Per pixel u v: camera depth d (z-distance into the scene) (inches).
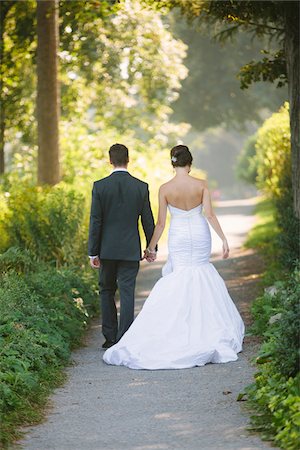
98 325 608.1
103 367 470.0
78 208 739.4
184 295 482.3
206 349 464.1
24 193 757.3
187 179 500.7
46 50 972.6
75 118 1579.7
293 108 666.2
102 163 1354.6
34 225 701.9
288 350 360.8
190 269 490.6
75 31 1277.1
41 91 976.9
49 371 438.9
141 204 514.6
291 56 660.7
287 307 374.0
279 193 988.6
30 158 1441.9
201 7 735.7
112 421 357.7
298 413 316.2
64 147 1381.6
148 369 458.6
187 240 492.1
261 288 729.0
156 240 506.3
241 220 1536.7
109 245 512.4
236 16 689.6
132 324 481.1
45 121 976.9
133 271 518.3
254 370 438.3
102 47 1469.0
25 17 1221.1
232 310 498.0
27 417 361.7
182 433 335.6
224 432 334.0
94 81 1565.0
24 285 521.7
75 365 476.4
